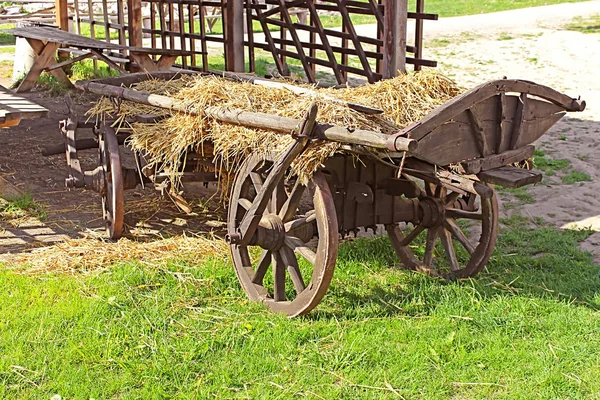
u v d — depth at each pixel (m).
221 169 6.02
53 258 5.89
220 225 6.94
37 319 4.81
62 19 14.84
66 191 7.92
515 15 22.72
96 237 6.51
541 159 9.10
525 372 4.30
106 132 6.45
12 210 7.17
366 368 4.33
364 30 19.67
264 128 4.90
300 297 4.84
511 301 5.19
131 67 12.18
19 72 13.95
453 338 4.62
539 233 6.73
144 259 5.93
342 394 4.07
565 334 4.75
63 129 7.23
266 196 4.80
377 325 4.83
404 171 5.20
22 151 9.43
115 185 6.17
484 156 4.87
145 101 6.16
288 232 5.03
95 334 4.63
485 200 5.39
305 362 4.39
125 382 4.13
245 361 4.38
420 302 5.19
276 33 19.06
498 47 17.27
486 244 5.47
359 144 4.39
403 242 5.96
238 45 11.02
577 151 9.54
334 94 5.56
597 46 17.06
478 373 4.30
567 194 7.88
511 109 4.99
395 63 8.40
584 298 5.32
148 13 19.48
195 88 5.71
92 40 11.74
